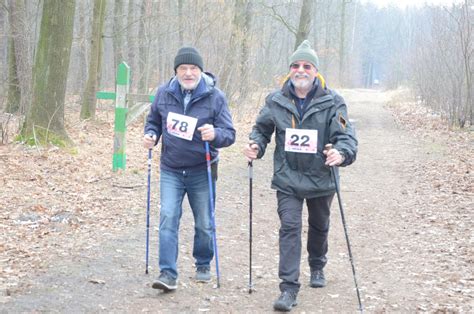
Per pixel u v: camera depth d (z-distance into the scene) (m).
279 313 4.55
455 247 6.56
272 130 4.91
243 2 21.30
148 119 5.19
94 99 15.55
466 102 19.44
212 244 5.22
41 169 9.26
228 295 4.93
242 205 8.73
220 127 4.93
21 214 6.97
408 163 13.05
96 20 15.42
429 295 5.02
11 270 5.18
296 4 31.38
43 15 10.68
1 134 11.35
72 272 5.23
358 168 12.52
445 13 24.25
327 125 4.67
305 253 6.46
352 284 5.36
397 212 8.57
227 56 18.80
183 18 19.45
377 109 29.70
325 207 4.89
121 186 8.88
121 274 5.28
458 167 11.97
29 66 12.99
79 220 6.97
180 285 5.10
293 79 4.60
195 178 5.03
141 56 20.88
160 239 4.84
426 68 28.22
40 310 4.36
